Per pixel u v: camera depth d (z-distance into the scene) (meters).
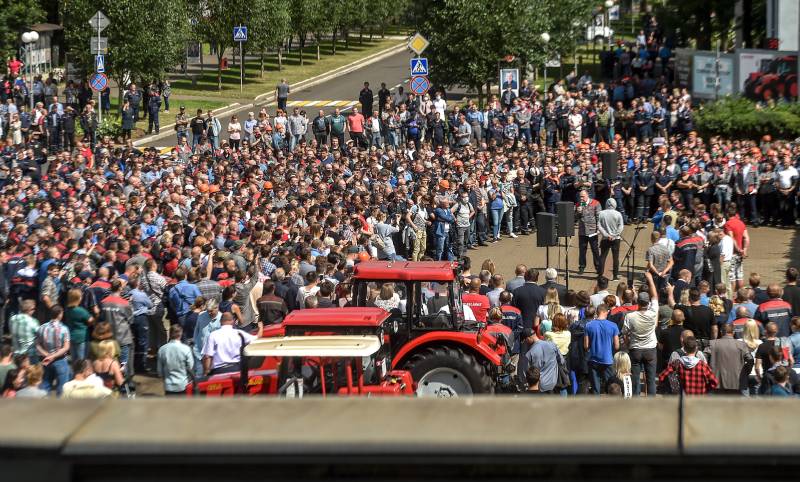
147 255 18.86
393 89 62.62
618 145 32.75
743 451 2.45
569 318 16.47
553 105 40.88
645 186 31.77
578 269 27.22
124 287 17.70
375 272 13.23
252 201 25.88
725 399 2.68
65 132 38.66
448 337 12.77
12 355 14.05
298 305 17.16
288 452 2.55
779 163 31.25
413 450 2.54
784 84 39.78
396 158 34.09
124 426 2.63
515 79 43.78
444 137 41.69
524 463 2.53
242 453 2.55
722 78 41.56
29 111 41.78
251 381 11.73
